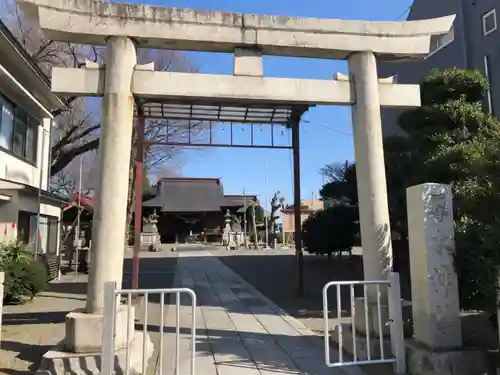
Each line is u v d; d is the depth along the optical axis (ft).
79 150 77.15
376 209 18.97
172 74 18.57
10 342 20.38
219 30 19.02
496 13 41.06
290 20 19.66
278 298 33.88
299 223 35.17
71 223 62.54
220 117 32.86
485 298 14.57
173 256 79.05
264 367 16.74
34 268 32.40
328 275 46.21
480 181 17.38
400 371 15.46
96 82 18.08
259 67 19.40
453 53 45.98
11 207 36.37
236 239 119.24
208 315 27.30
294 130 34.86
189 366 16.76
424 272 15.16
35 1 17.52
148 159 97.35
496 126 16.21
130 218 94.58
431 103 27.61
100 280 16.90
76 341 15.96
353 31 20.11
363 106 19.75
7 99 38.50
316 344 20.29
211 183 135.33
